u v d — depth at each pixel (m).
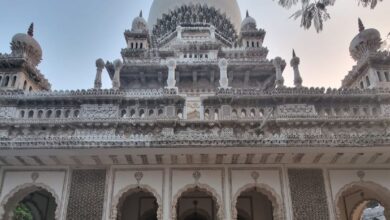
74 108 17.00
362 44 19.03
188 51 23.00
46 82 20.69
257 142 13.61
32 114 16.94
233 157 14.73
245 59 21.38
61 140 13.72
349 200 18.14
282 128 15.79
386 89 16.67
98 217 14.44
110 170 15.30
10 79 18.33
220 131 15.67
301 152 14.15
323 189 14.95
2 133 15.95
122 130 15.99
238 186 14.95
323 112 16.59
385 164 15.44
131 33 24.81
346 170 15.38
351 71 19.67
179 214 17.83
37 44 19.81
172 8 27.95
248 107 16.78
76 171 15.34
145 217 17.92
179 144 13.62
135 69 20.78
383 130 15.60
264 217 17.84
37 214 18.20
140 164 15.38
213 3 28.02
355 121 15.74
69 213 14.52
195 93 20.41
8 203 15.05
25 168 15.38
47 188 14.96
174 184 14.98
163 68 20.72
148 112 16.92
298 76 17.91
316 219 14.41
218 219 14.62
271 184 15.01
